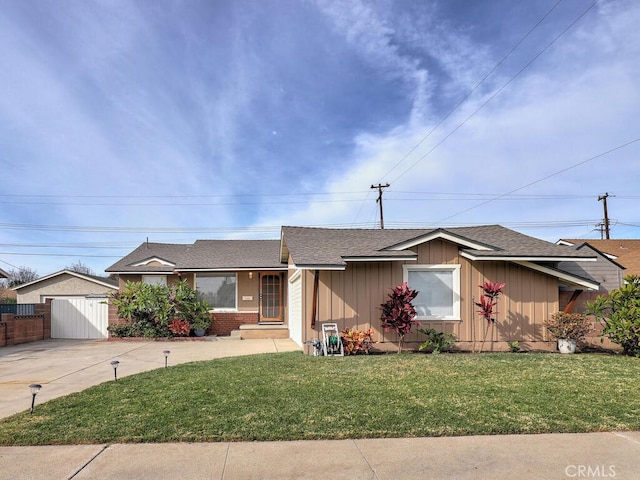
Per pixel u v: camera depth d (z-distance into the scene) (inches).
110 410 219.3
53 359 406.3
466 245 441.4
